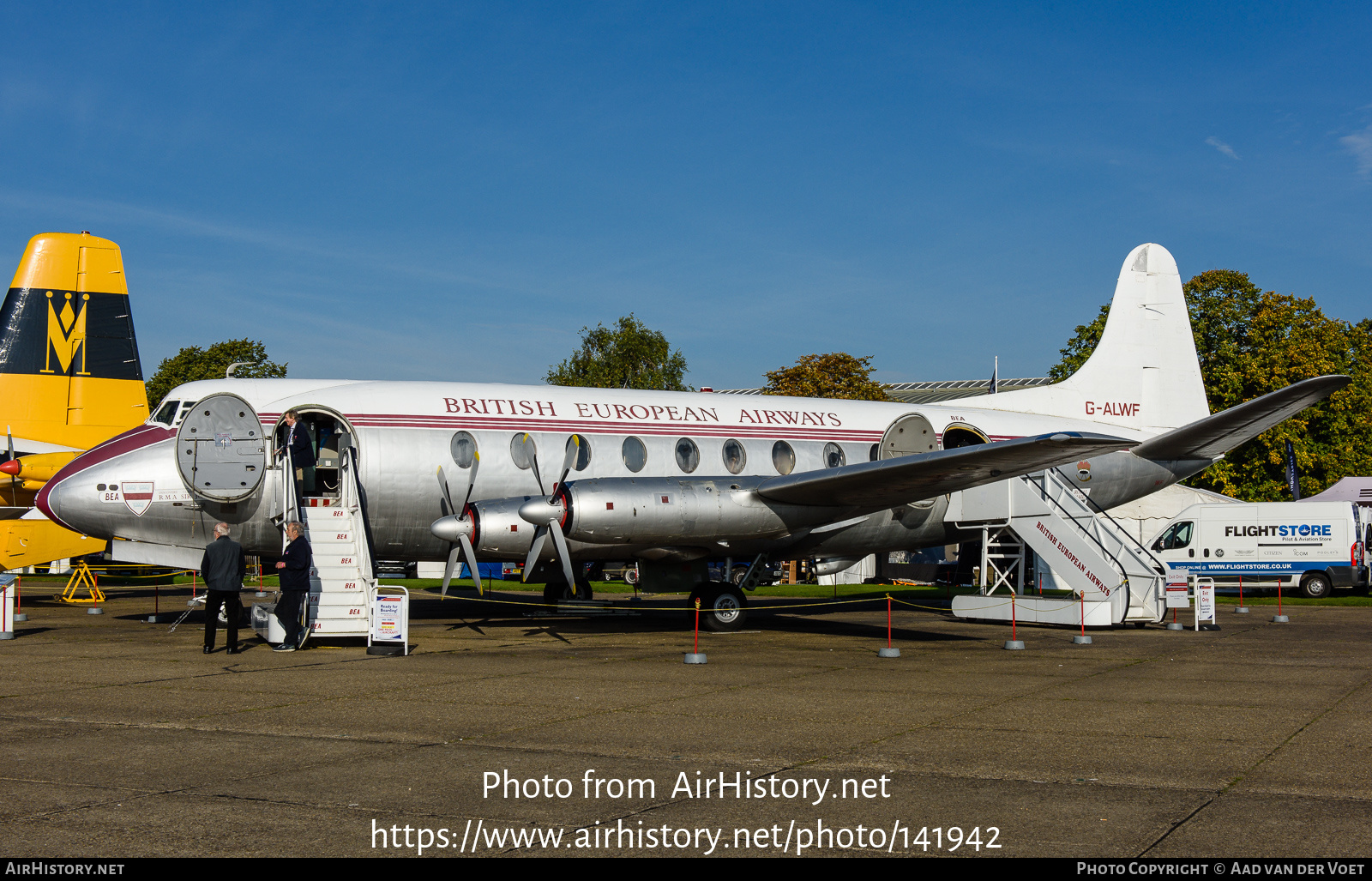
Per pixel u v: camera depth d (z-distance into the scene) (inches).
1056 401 896.3
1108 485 862.5
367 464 656.4
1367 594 1232.8
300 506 651.5
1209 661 554.6
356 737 335.3
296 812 249.3
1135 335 917.8
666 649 604.1
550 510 602.5
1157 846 227.5
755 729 352.5
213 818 242.8
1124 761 306.7
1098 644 641.0
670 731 348.8
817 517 677.3
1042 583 944.9
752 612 922.7
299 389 679.1
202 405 646.5
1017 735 344.2
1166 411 916.6
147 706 389.4
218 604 554.3
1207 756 313.3
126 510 645.3
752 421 765.3
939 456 580.7
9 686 435.8
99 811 248.1
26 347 892.6
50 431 892.6
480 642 634.2
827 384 1891.0
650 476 665.0
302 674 476.4
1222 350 1595.7
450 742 328.8
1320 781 282.0
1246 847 226.1
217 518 655.8
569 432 706.2
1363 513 1187.3
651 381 2469.2
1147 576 762.2
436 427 677.3
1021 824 243.9
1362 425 1644.9
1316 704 407.2
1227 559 1195.3
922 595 1143.0
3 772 285.1
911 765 301.3
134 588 1225.4
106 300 920.9
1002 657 570.3
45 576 1462.8
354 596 595.2
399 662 524.7
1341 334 1672.0
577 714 379.2
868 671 506.9
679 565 717.3
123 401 920.3
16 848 219.9
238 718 366.3
